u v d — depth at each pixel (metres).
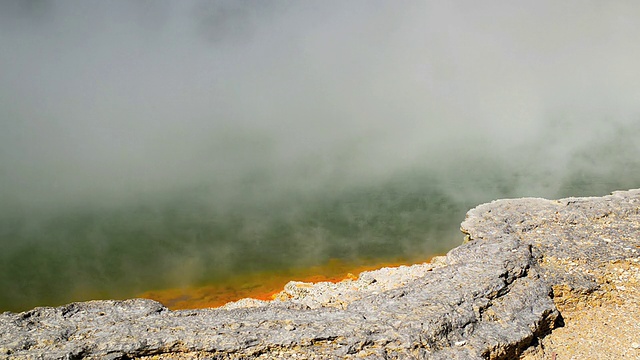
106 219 18.19
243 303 9.98
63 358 7.14
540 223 11.45
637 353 8.73
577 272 10.05
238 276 14.15
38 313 8.16
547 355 8.61
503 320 8.54
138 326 7.89
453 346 7.91
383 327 7.94
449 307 8.38
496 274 9.25
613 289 9.93
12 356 7.15
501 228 11.25
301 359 7.48
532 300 9.05
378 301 8.62
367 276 10.49
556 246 10.66
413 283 9.17
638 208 11.86
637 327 9.25
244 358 7.48
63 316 8.16
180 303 12.90
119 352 7.38
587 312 9.63
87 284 14.23
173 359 7.44
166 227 17.50
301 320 8.12
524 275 9.59
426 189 19.27
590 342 8.96
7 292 14.03
